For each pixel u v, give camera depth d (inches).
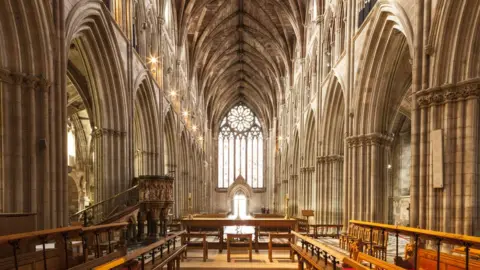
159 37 1023.0
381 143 710.5
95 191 696.4
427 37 461.4
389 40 637.9
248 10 1566.2
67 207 486.0
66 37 500.4
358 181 720.3
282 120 1921.8
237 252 719.1
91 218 563.2
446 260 325.4
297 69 1499.8
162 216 644.7
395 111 717.3
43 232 276.4
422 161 459.8
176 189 1251.8
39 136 449.1
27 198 433.7
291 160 1641.2
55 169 466.3
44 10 454.0
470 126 422.0
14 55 430.3
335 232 913.5
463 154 426.6
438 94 443.8
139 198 636.1
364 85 711.1
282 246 708.0
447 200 429.7
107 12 636.1
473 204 417.1
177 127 1284.4
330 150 994.1
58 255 332.2
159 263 413.1
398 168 1261.1
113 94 701.3
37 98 449.4
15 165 426.3
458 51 431.8
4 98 421.7
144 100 916.6
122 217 563.5
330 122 981.8
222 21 1599.4
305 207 1240.8
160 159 986.7
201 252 721.6
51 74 464.1
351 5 771.4
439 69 445.1
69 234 340.8
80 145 1224.8
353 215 719.1
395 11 561.9
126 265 350.3
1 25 419.5
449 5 428.5
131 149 749.3
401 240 748.0
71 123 1198.3
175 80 1293.1
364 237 530.0
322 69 1039.6
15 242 243.8
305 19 1326.3
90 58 654.5
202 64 1868.8
